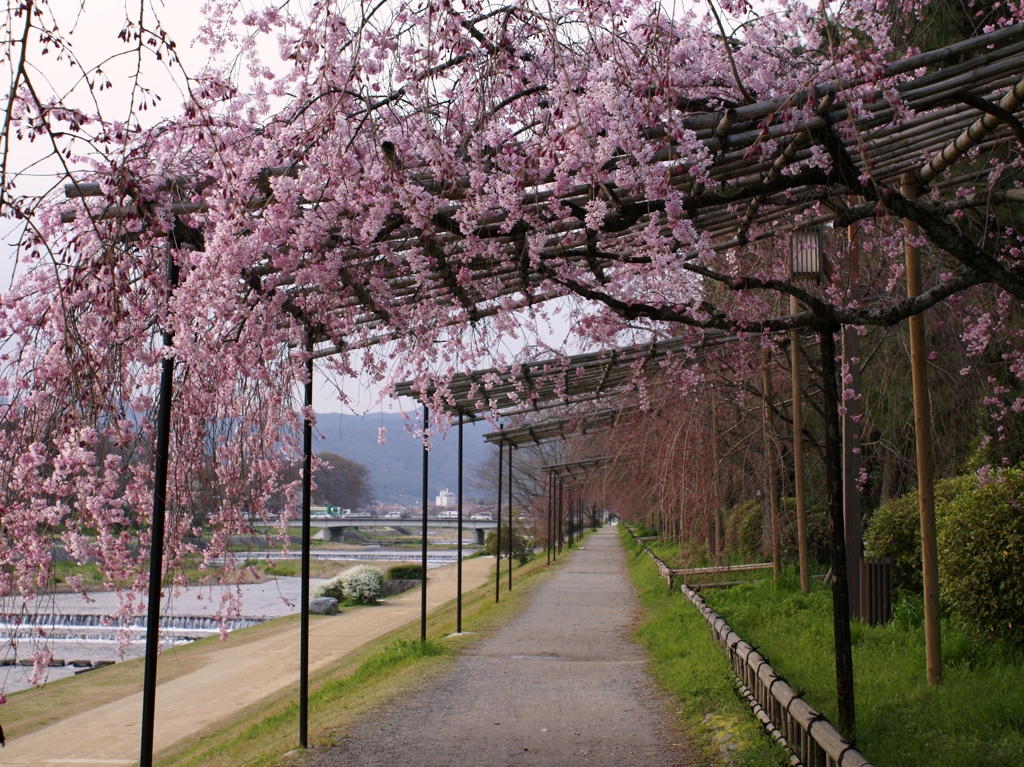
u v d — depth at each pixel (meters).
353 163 3.31
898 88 3.34
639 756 4.83
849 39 2.99
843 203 5.55
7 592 3.30
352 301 3.99
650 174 3.19
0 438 3.18
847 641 4.16
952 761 3.55
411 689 7.02
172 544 3.68
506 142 3.47
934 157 4.71
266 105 3.54
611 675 7.43
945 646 5.44
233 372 3.57
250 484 3.77
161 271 3.36
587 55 3.46
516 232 3.66
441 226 3.54
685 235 3.34
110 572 3.57
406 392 6.11
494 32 3.41
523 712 6.08
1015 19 4.64
